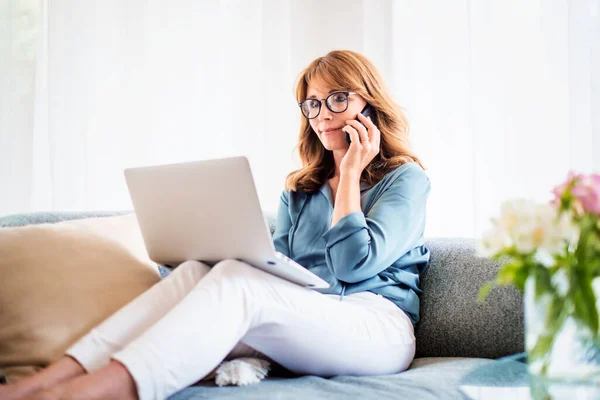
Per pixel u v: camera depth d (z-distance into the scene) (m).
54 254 1.58
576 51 2.16
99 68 2.65
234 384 1.41
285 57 2.62
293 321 1.46
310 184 2.01
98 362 1.30
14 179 2.63
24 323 1.47
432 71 2.43
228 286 1.38
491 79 2.31
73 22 2.64
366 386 1.40
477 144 2.31
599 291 1.11
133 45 2.66
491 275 1.75
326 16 2.64
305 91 2.04
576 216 1.14
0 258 1.55
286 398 1.26
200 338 1.29
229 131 2.64
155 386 1.22
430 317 1.81
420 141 2.43
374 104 1.96
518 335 1.66
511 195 2.26
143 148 2.65
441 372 1.47
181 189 1.50
